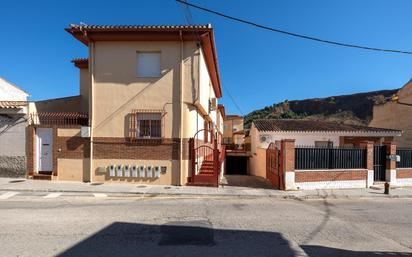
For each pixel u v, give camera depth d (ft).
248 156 93.86
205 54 51.21
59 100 52.21
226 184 49.37
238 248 18.93
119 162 44.75
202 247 18.97
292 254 18.10
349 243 20.49
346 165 48.01
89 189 39.24
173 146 44.47
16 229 21.84
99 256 17.08
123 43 45.03
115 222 24.29
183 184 44.21
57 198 34.81
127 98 44.83
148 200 34.96
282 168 44.91
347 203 36.42
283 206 33.19
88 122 45.27
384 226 25.26
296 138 72.49
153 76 44.91
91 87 44.88
